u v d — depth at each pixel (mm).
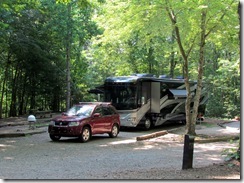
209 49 29344
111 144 15773
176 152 13672
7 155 12109
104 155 12641
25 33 29484
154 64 34625
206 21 16234
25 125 23141
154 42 22938
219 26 16719
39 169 9547
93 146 15016
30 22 29703
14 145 14703
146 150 14180
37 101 37125
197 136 18406
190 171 8227
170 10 16031
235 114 35281
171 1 15383
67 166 10180
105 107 18031
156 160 11625
